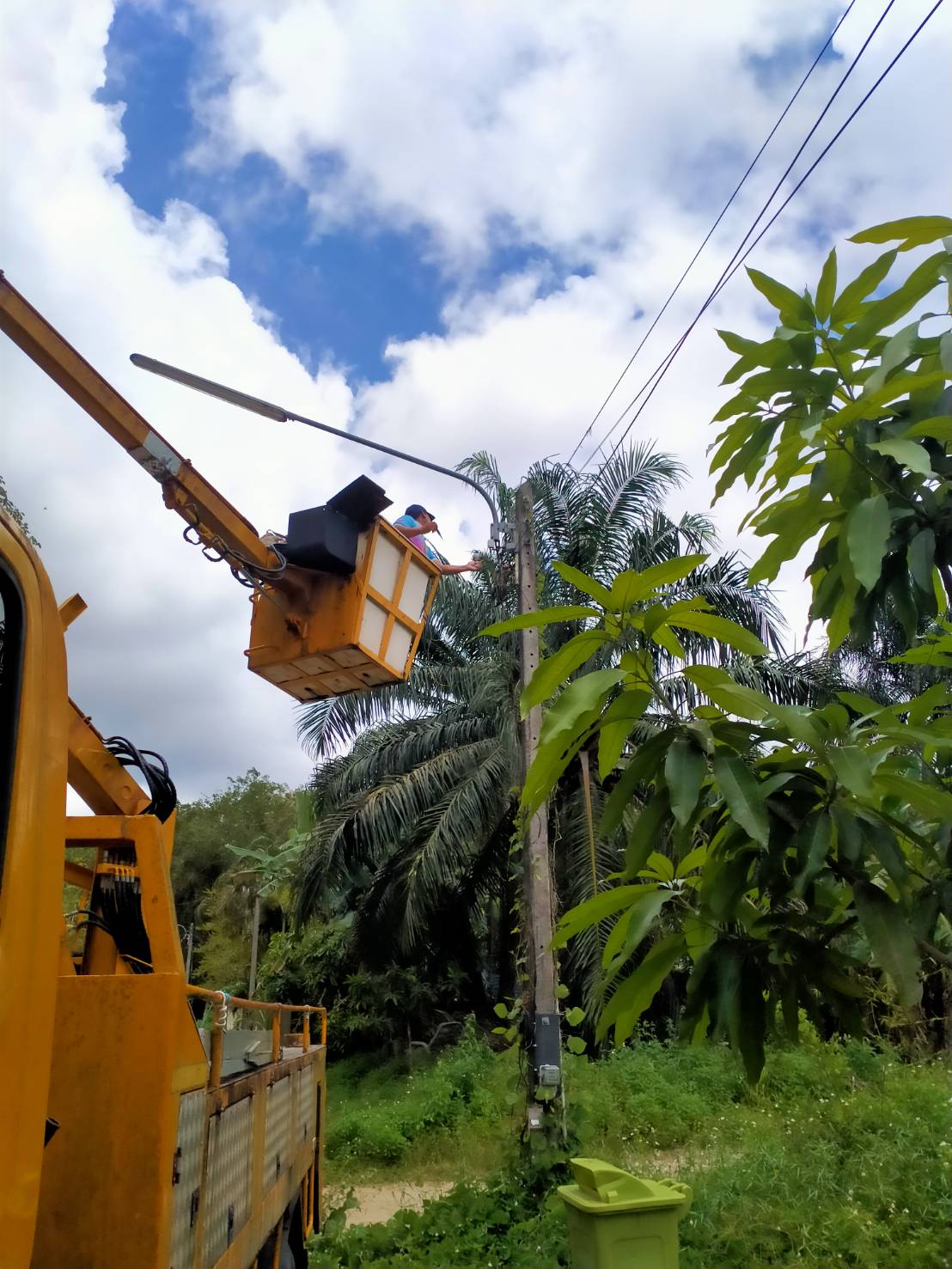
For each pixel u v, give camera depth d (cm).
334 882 1719
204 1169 306
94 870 350
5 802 201
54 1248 250
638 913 216
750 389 238
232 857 3716
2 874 196
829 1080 1135
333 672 520
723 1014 210
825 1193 746
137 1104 261
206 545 492
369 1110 1370
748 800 189
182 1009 281
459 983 1909
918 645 254
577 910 222
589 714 199
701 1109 1155
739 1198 738
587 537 1617
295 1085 546
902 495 224
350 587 502
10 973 194
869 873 217
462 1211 750
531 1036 827
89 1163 256
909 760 235
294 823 3784
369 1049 1925
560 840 1462
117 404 468
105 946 346
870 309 225
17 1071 194
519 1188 768
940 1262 621
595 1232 344
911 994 184
